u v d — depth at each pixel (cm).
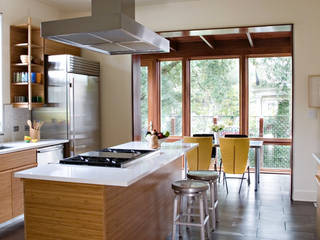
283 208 465
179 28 534
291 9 493
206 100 756
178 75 771
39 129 496
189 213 384
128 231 276
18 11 502
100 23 288
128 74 576
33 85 515
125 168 277
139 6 549
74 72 516
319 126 490
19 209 419
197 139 576
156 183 337
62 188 252
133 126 576
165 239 364
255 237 366
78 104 526
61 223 254
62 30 300
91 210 244
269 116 718
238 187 587
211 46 698
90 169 272
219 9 518
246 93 725
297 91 495
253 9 505
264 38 703
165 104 781
